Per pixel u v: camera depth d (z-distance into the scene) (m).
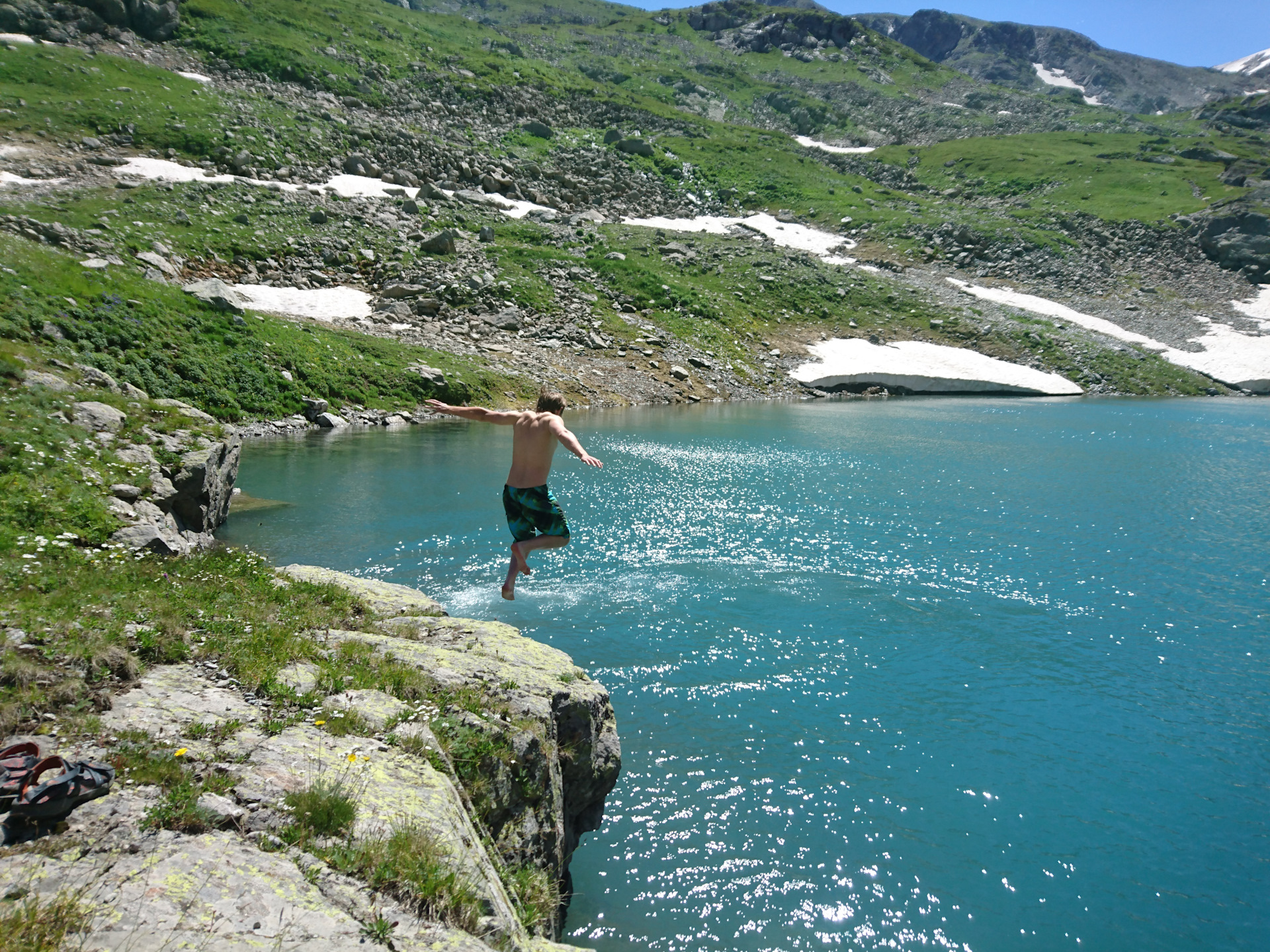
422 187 73.75
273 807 5.02
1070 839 9.31
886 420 48.81
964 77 182.62
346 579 12.43
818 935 7.70
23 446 14.01
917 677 13.61
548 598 17.00
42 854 4.18
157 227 51.72
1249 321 81.38
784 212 99.88
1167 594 17.89
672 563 19.67
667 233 85.38
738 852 8.90
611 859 8.71
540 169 89.38
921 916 8.00
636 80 142.88
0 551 9.85
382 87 96.38
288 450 32.72
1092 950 7.62
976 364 69.25
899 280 85.06
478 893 4.85
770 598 17.31
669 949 7.42
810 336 71.38
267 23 98.19
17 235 38.84
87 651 6.62
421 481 27.62
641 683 13.13
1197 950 7.62
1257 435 43.00
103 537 12.19
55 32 78.50
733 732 11.62
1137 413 53.47
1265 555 20.70
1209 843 9.27
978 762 10.95
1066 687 13.34
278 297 50.25
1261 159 125.06
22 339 25.20
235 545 19.03
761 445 38.34
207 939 3.75
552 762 7.49
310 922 4.08
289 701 6.71
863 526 23.45
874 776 10.55
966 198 111.81
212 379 34.56
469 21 143.62
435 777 5.94
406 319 52.62
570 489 28.25
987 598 17.48
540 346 56.00
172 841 4.46
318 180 68.19
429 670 8.03
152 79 76.75
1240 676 13.75
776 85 160.88
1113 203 105.19
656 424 44.78
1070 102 181.62
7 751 4.79
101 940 3.58
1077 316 82.12
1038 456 35.94
